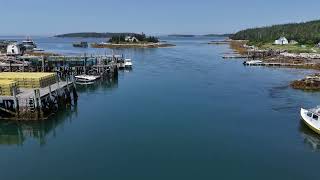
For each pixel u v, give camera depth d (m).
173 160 42.75
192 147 46.75
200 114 62.28
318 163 42.03
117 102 72.25
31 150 46.84
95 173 39.53
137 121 58.50
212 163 41.84
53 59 114.00
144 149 46.28
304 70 121.12
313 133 52.19
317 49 180.38
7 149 47.47
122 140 49.66
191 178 38.25
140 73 115.38
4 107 58.50
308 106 67.62
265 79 101.56
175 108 66.75
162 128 54.59
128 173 39.47
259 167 40.88
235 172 39.62
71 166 41.53
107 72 101.12
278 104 69.50
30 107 57.91
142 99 74.88
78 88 89.00
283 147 46.84
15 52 144.75
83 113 63.88
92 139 50.31
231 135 51.34
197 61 155.38
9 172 40.19
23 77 68.44
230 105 68.81
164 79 102.31
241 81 98.06
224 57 171.00
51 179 38.41
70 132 53.53
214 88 87.12
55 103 64.12
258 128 54.41
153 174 39.16
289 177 38.66
